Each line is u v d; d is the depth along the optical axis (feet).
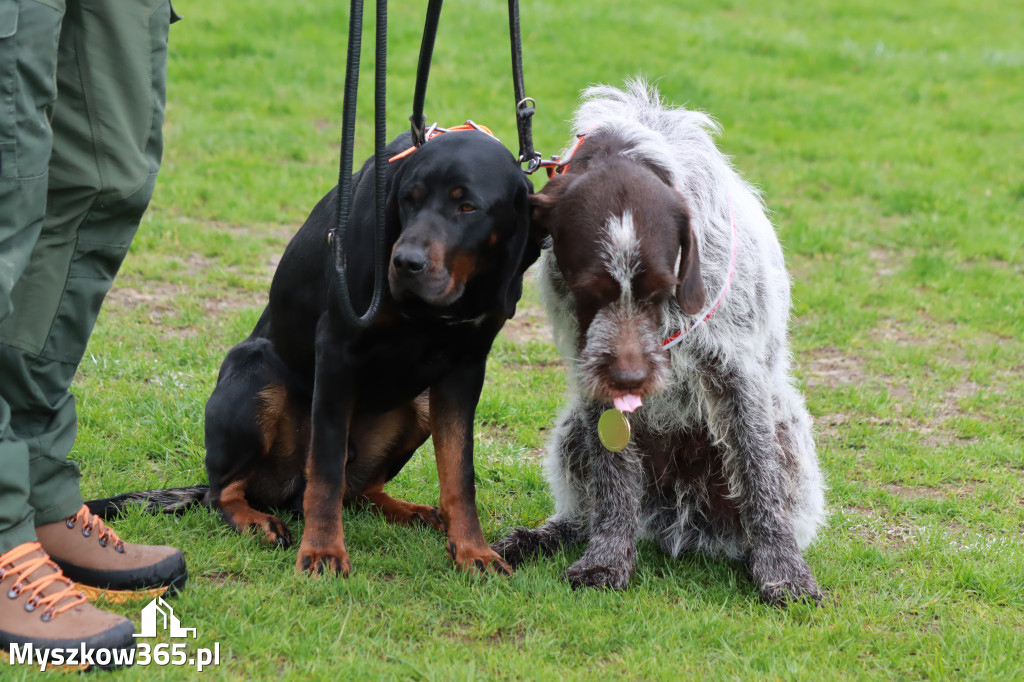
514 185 11.25
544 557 13.28
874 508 15.51
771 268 12.96
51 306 10.04
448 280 10.77
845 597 12.15
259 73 45.37
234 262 26.21
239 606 10.83
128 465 15.38
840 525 14.78
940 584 12.69
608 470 12.85
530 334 23.27
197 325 21.70
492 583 11.94
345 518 13.88
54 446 10.36
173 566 11.02
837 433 18.61
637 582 12.69
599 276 10.52
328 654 10.16
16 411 10.15
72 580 10.64
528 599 11.72
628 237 10.41
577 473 13.73
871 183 36.24
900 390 20.85
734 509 13.30
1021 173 38.32
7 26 8.78
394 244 11.13
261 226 29.43
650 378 10.49
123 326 21.17
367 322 10.87
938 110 47.80
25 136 9.05
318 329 12.23
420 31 52.39
